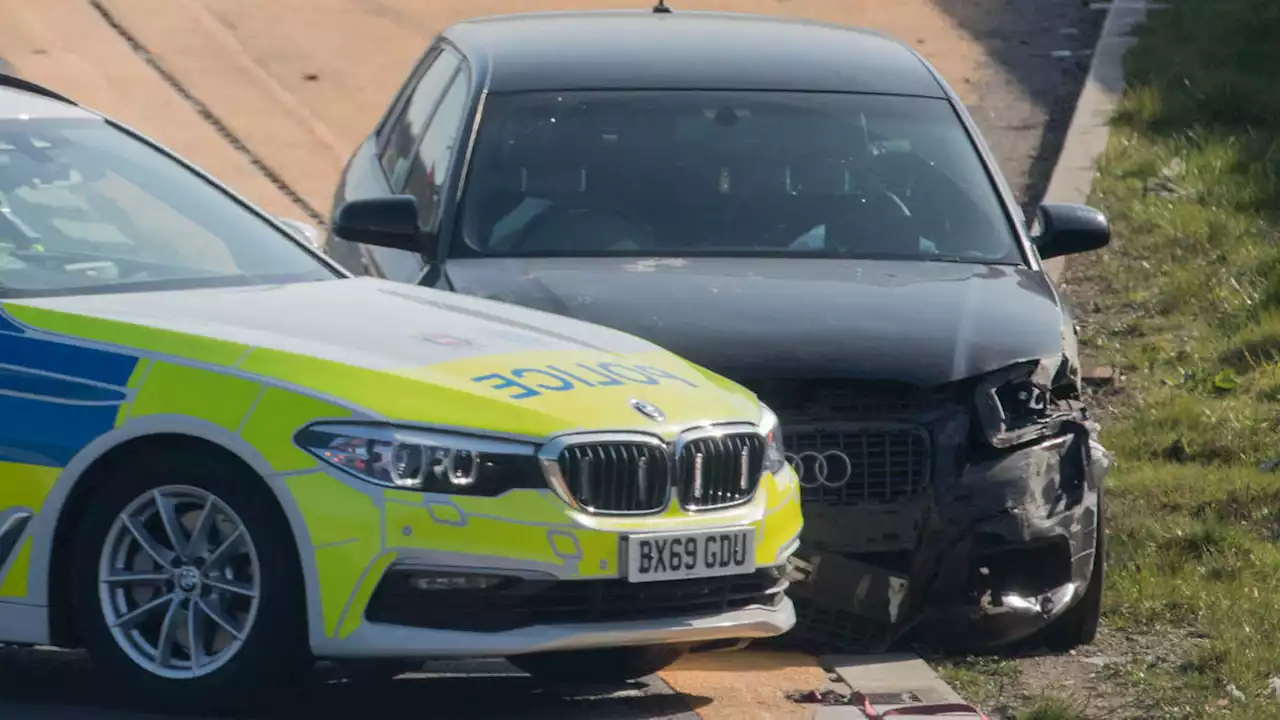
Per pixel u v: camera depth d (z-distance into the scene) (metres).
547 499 20.44
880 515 24.83
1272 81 63.22
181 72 62.12
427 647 20.14
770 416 23.09
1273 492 33.84
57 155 25.06
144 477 20.62
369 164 34.69
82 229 23.91
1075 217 30.61
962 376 25.23
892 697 23.78
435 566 20.09
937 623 25.19
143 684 20.67
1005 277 28.28
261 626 20.19
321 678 23.33
